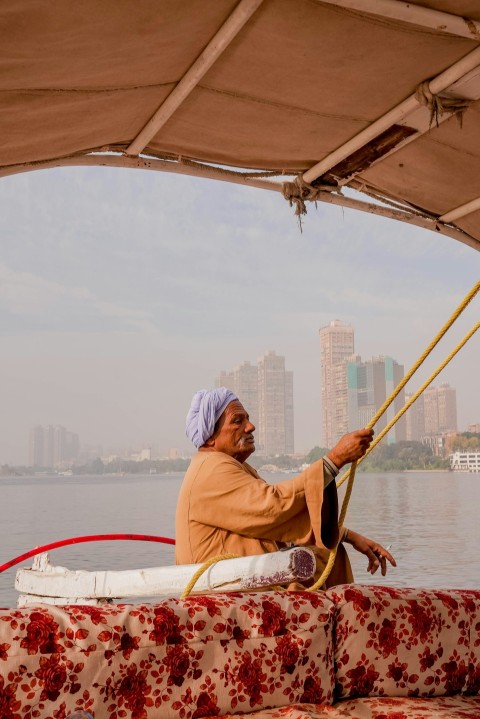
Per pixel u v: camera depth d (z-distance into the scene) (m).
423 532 30.05
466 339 3.08
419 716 2.63
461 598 3.13
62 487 143.00
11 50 3.45
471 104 4.36
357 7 3.53
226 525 3.21
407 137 4.72
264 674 2.64
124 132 4.56
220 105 4.41
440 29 3.72
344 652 2.86
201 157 4.99
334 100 4.37
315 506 3.02
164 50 3.76
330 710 2.66
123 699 2.43
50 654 2.35
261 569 2.87
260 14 3.61
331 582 3.58
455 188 5.26
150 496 87.06
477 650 3.11
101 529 36.41
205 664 2.56
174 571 3.20
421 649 2.96
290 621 2.73
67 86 3.86
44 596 3.97
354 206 5.47
